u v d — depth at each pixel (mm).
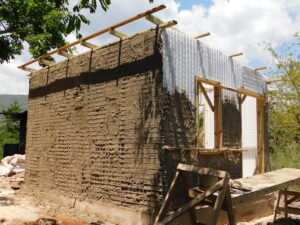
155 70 5840
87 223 6121
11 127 34750
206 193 4230
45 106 8758
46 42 16828
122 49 6578
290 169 7102
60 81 8289
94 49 7293
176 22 5559
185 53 6348
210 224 3930
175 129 5887
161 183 5527
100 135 6832
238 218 6969
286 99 11320
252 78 8781
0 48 15492
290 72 10930
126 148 6215
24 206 7414
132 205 5980
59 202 7707
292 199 6758
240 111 8258
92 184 6883
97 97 7039
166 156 5645
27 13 15594
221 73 7414
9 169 11820
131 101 6227
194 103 6391
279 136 12695
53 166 8133
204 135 11172
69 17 4719
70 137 7684
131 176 6051
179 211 4363
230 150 7242
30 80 9602
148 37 6051
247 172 9273
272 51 11258
